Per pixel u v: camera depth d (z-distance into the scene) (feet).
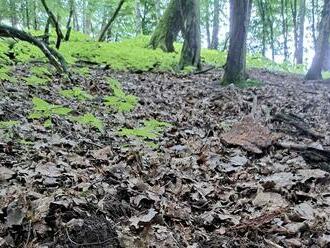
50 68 25.76
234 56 35.32
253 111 24.38
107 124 18.66
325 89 39.81
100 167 13.47
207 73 43.50
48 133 16.02
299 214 11.37
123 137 17.30
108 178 12.30
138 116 21.30
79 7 71.46
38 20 55.42
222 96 28.02
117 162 14.28
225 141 17.89
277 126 21.53
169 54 50.29
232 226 10.66
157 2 71.36
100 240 8.73
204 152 16.74
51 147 14.44
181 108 25.45
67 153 14.17
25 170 11.81
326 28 48.44
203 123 22.17
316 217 11.27
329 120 25.08
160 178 13.44
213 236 10.23
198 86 34.06
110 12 67.87
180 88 32.35
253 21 95.25
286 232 10.47
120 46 48.93
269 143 17.57
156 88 30.91
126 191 11.43
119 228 9.57
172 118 22.50
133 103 14.49
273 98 30.71
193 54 44.32
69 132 16.53
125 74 35.47
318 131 21.42
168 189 12.67
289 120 21.88
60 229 8.68
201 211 11.74
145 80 33.99
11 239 8.42
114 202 10.60
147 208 11.09
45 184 11.04
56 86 22.75
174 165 14.94
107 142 16.58
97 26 87.40
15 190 10.18
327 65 67.26
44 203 9.34
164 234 9.82
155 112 22.80
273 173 15.01
